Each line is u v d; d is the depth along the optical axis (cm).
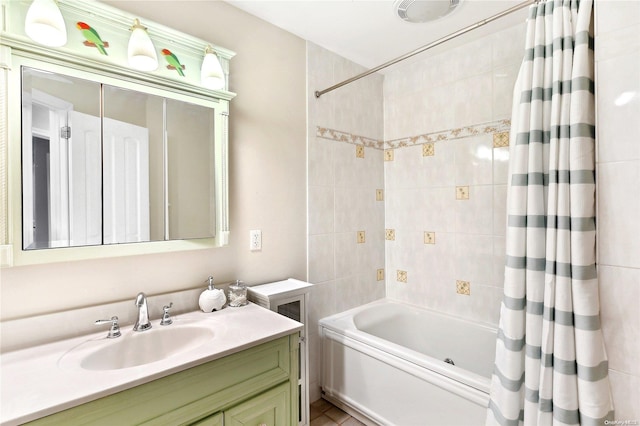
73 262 123
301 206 202
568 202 109
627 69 97
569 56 111
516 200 120
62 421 81
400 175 246
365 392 180
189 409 103
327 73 215
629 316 98
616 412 100
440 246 223
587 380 101
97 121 125
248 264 176
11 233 107
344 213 226
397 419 165
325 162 214
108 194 128
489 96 197
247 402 118
